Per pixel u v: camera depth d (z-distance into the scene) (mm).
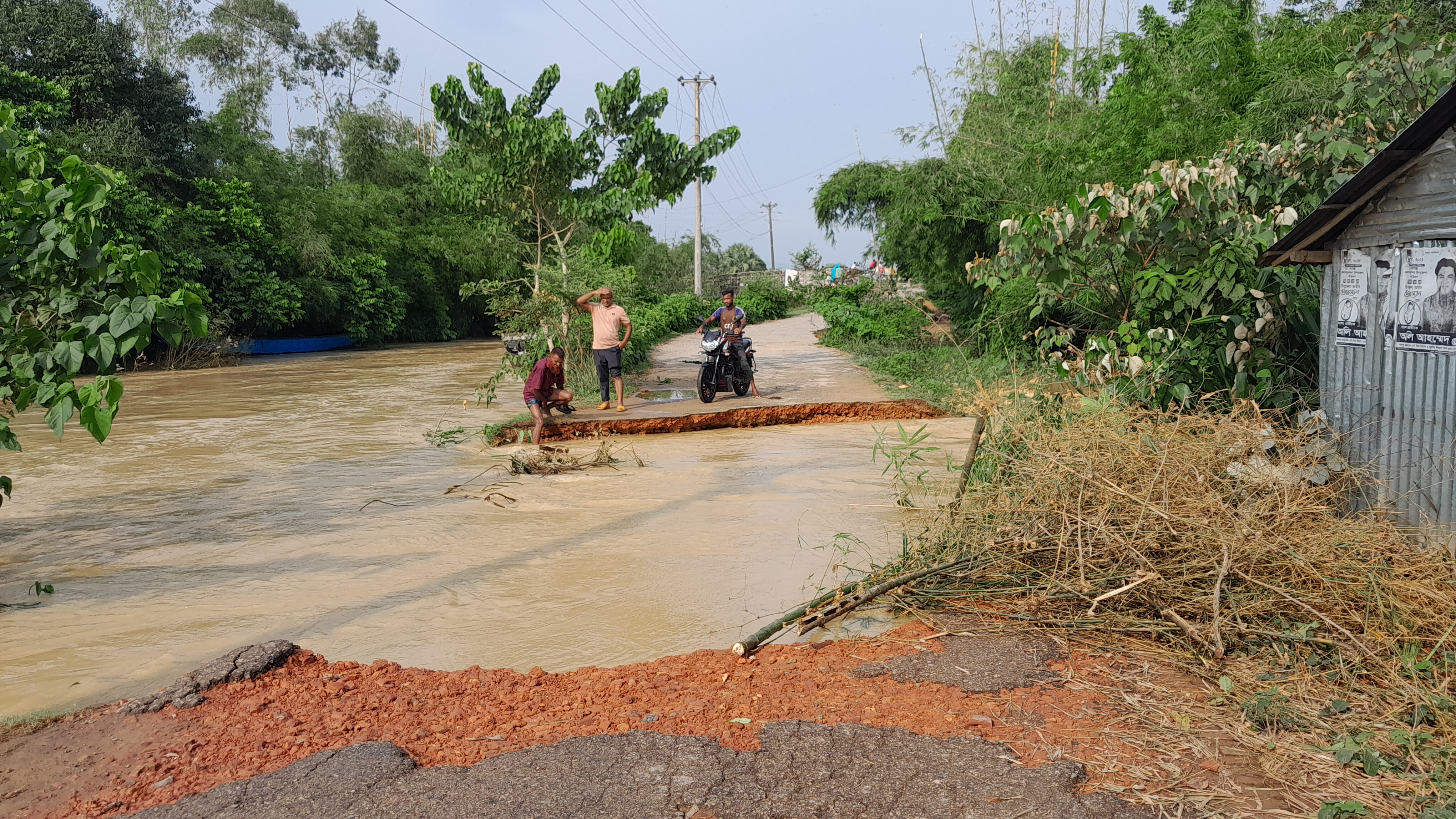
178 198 25734
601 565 5477
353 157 37281
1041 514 4773
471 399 14500
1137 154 11672
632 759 2963
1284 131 9672
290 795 2779
